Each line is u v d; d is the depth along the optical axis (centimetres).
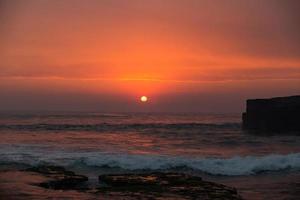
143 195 1288
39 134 4591
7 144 3275
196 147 3559
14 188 1355
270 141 4400
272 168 2097
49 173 1644
